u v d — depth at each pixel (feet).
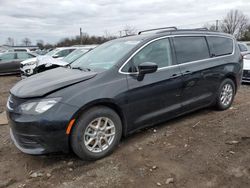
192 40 15.47
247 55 32.01
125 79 11.90
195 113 17.38
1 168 10.89
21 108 10.32
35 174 10.30
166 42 14.06
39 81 11.62
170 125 15.12
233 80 18.19
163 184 9.37
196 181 9.48
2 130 15.40
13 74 48.37
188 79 14.51
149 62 12.14
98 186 9.42
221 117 16.42
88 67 13.03
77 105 10.30
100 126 11.22
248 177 9.63
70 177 10.05
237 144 12.37
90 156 10.99
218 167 10.36
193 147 12.17
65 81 10.91
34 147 10.29
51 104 10.05
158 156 11.43
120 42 14.43
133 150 12.08
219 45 17.22
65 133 10.21
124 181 9.64
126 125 12.19
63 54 42.83
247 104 19.71
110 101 11.22
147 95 12.64
